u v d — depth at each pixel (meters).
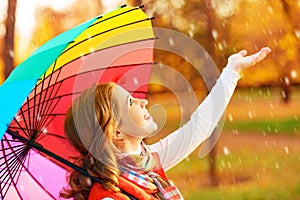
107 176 4.13
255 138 18.67
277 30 18.33
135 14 4.58
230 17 17.61
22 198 4.51
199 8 16.83
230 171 16.33
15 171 4.42
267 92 22.44
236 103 22.03
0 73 20.91
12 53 20.69
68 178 4.48
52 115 4.45
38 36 24.00
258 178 15.62
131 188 4.19
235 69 5.05
